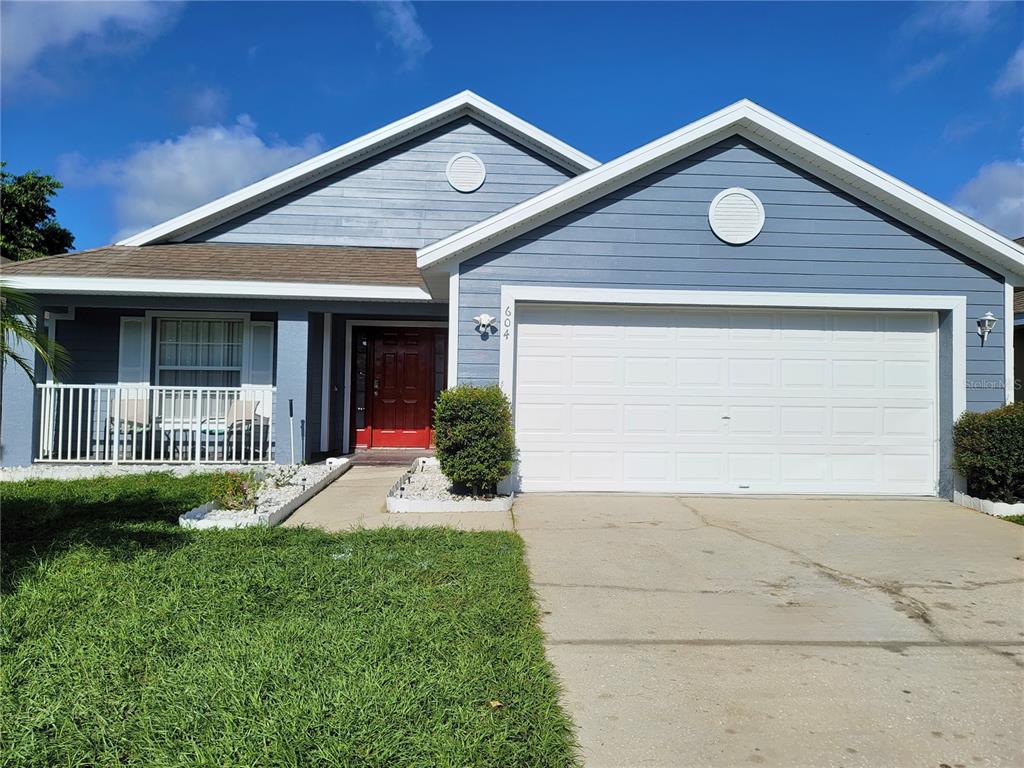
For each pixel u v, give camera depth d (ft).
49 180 73.51
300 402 32.86
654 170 26.55
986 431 24.73
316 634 11.68
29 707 9.21
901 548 19.21
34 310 17.25
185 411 36.29
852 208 26.81
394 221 40.86
